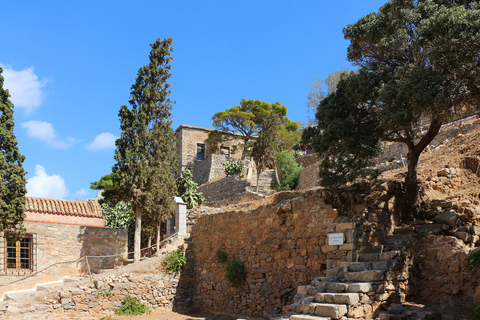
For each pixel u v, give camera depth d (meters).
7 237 21.66
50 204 26.19
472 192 14.20
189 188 33.53
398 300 11.04
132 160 24.77
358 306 10.14
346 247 12.45
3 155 21.27
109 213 36.06
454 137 21.50
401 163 21.62
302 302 11.16
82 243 24.77
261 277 16.92
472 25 11.00
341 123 13.27
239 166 42.31
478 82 11.54
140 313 19.61
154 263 21.22
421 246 12.11
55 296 18.73
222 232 19.88
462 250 11.04
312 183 31.66
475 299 10.12
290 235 15.79
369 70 14.06
